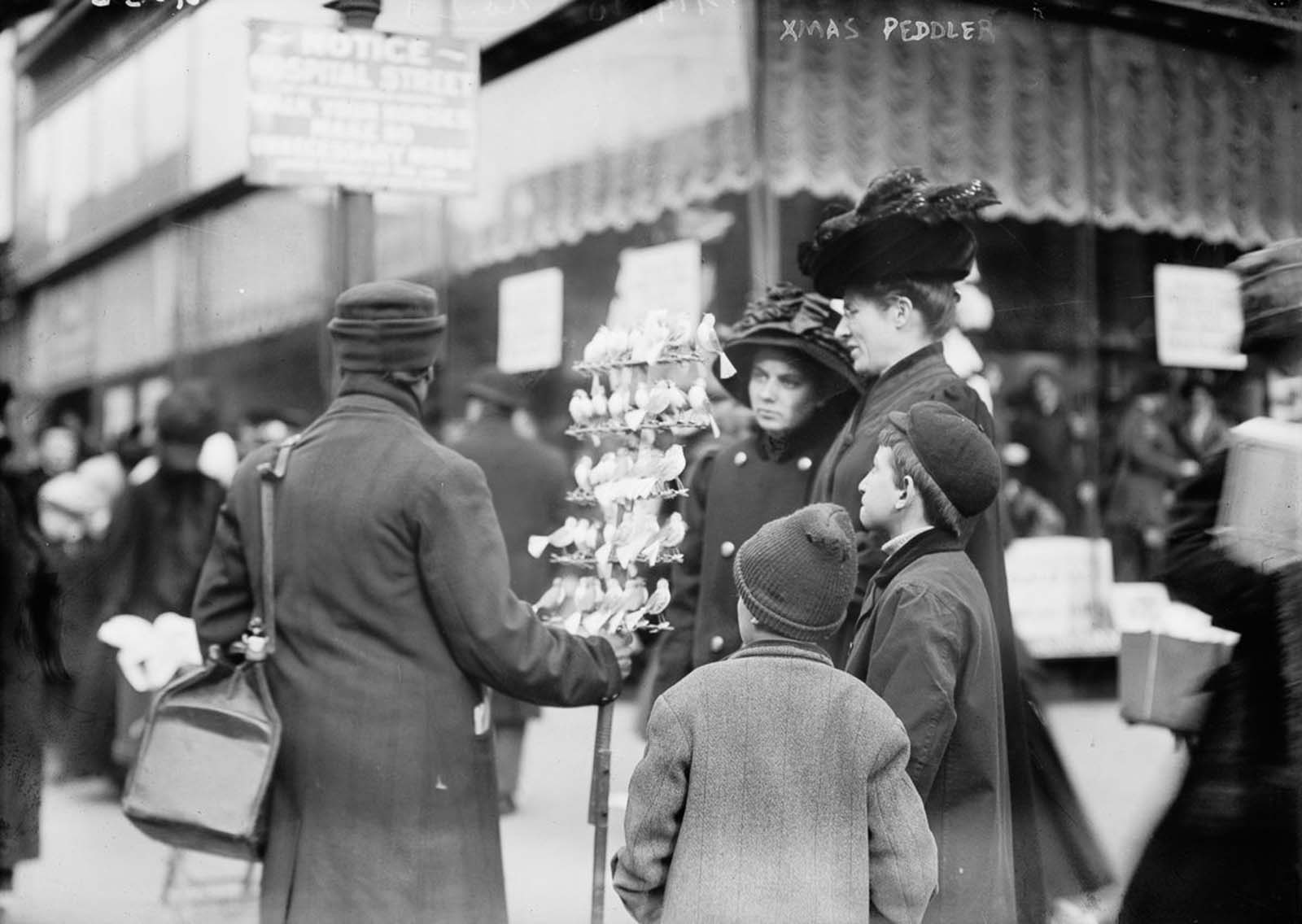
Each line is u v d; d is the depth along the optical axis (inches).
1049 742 114.4
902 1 121.9
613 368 101.4
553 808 116.8
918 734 81.4
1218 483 106.7
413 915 86.7
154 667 111.0
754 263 127.3
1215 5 119.7
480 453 132.7
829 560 73.1
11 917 104.8
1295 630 102.4
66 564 115.1
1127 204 125.3
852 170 124.3
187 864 109.0
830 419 107.3
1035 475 141.7
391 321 89.7
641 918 74.0
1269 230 124.9
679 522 96.7
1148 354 130.0
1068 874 110.5
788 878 69.9
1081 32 122.5
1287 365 111.7
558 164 131.9
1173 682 110.3
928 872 71.9
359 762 86.7
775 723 72.0
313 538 86.9
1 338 115.6
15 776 108.5
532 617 89.0
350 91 116.0
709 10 122.4
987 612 87.2
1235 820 104.4
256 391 126.6
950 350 129.8
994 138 123.6
